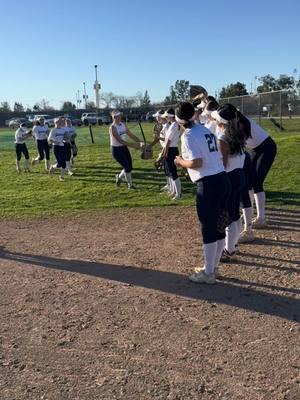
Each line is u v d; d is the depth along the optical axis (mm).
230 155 6094
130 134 13055
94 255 7191
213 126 7027
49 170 16688
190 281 5941
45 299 5566
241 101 33656
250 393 3650
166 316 5000
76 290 5805
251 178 7695
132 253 7211
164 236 8133
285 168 14555
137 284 5926
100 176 15617
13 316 5141
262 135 7793
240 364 4051
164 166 11617
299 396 3604
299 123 32031
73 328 4809
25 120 68438
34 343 4535
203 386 3754
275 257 6762
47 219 9938
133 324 4844
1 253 7477
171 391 3699
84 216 10109
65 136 15367
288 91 34344
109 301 5438
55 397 3672
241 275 6109
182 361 4125
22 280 6227
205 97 7891
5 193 13414
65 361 4191
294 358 4117
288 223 8664
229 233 6465
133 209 10625
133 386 3781
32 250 7594
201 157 5430
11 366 4141
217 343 4410
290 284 5773
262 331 4617
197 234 8180
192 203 10969
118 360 4176
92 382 3855
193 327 4742
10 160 21859
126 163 13023
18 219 10031
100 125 61594
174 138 11133
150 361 4141
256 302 5285
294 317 4902
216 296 5477
